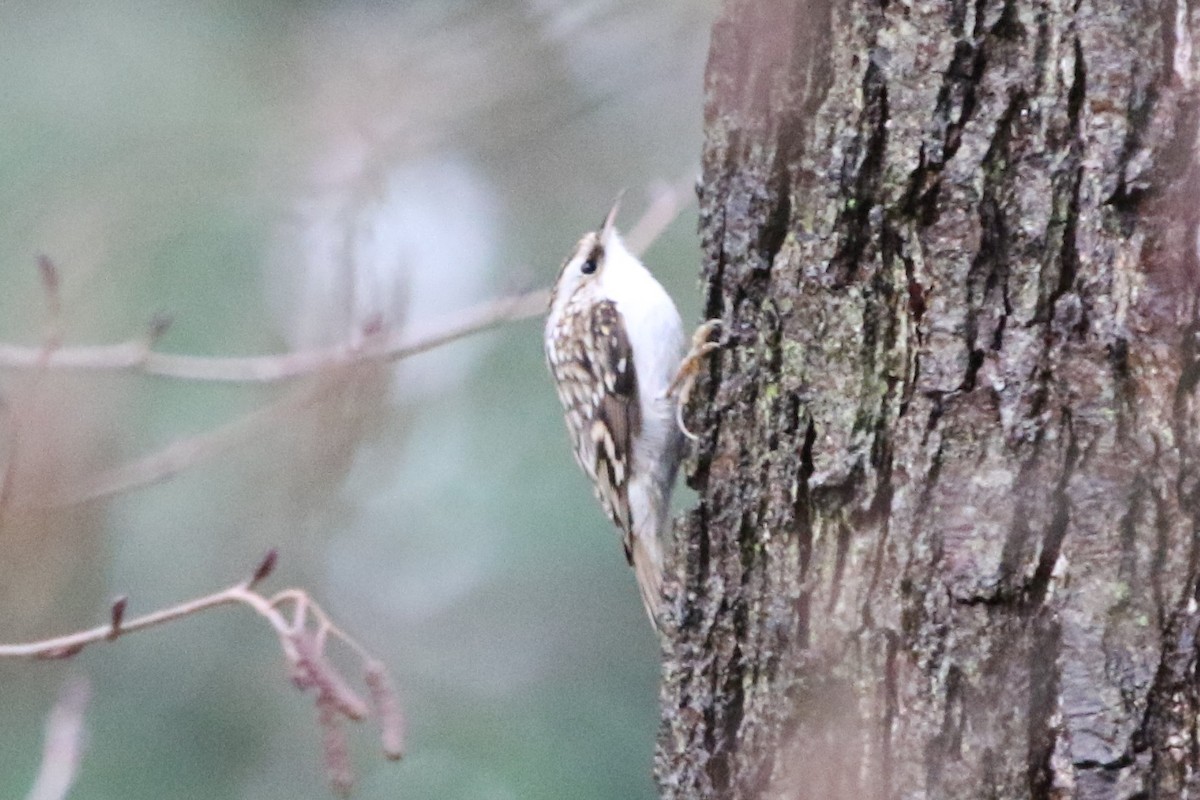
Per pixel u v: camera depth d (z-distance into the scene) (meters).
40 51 11.01
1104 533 4.78
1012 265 4.96
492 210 11.40
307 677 5.34
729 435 5.56
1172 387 4.81
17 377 8.48
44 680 11.14
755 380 5.50
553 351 8.74
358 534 11.28
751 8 5.52
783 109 5.42
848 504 5.16
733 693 5.46
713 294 5.71
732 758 5.45
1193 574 4.73
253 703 11.46
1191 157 4.84
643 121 11.75
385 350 8.40
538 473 11.45
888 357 5.14
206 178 10.14
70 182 10.45
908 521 5.02
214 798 11.19
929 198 5.08
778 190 5.45
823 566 5.22
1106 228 4.89
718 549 5.55
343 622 11.39
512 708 11.38
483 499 11.38
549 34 10.03
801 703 5.21
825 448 5.23
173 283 10.14
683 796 5.56
